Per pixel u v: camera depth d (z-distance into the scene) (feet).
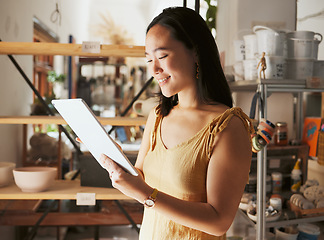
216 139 3.64
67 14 20.25
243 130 3.71
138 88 25.03
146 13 34.60
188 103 4.07
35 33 13.83
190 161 3.74
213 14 9.78
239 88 8.38
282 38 6.83
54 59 17.12
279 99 9.23
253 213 6.76
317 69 7.23
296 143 8.72
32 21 11.87
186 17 3.80
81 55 7.25
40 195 6.60
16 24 10.01
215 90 4.04
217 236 3.86
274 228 8.61
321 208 7.01
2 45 6.53
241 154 3.60
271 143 8.78
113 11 34.55
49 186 6.83
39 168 7.22
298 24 9.70
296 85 6.48
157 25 3.80
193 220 3.45
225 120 3.65
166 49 3.71
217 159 3.59
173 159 3.84
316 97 10.84
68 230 12.53
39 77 15.03
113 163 3.52
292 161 8.88
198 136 3.77
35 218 8.93
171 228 3.86
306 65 7.02
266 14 8.94
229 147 3.58
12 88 9.75
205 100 3.99
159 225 3.96
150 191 3.45
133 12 34.94
